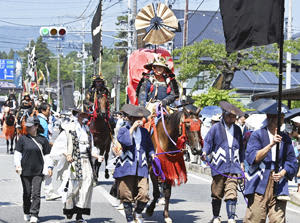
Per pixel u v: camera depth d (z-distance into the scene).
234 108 10.68
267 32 9.60
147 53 16.39
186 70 33.88
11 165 22.14
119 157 10.32
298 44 33.38
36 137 11.12
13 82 100.31
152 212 11.60
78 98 26.91
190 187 17.09
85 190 10.62
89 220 11.45
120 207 12.71
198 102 27.08
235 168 10.77
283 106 8.21
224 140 10.82
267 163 8.24
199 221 11.62
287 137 8.35
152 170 11.20
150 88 12.67
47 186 13.83
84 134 10.81
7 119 27.66
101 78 16.88
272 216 8.28
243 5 9.82
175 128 10.85
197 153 10.61
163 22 17.75
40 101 21.48
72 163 10.58
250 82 58.31
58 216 11.74
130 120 10.30
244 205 14.04
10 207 12.77
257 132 8.29
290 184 17.86
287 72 34.00
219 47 33.59
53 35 29.14
